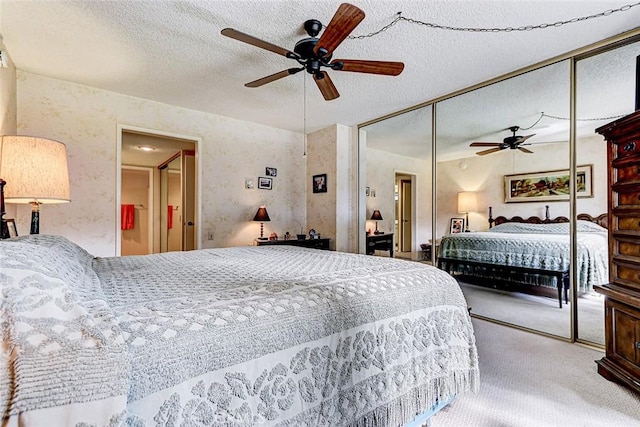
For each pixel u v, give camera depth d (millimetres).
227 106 3727
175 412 687
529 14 1999
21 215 2793
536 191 2867
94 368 602
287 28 2148
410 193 3928
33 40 2275
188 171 4656
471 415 1546
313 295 1079
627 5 1907
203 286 1146
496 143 3121
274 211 4621
